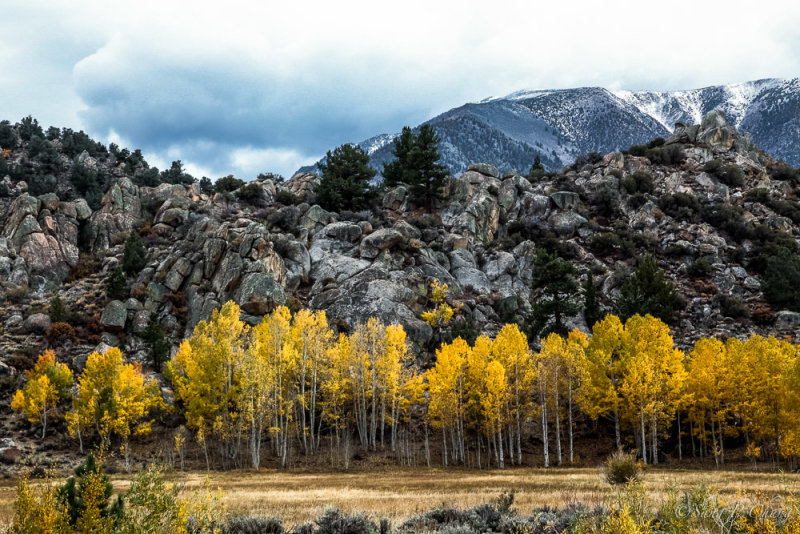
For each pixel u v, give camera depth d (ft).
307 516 75.51
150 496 36.27
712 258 305.94
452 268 301.84
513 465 177.99
